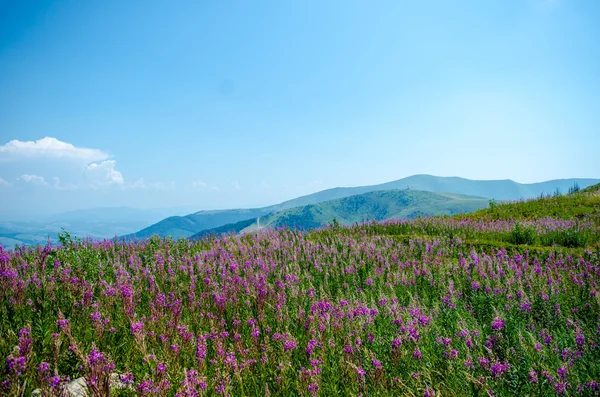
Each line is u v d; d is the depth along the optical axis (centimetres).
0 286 596
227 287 814
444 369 509
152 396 377
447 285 973
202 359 467
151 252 1216
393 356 511
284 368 464
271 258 1198
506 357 532
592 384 469
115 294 684
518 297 834
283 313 673
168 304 704
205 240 1617
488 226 2080
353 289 969
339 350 534
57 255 859
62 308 599
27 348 402
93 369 372
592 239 1625
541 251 1452
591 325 699
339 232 2041
